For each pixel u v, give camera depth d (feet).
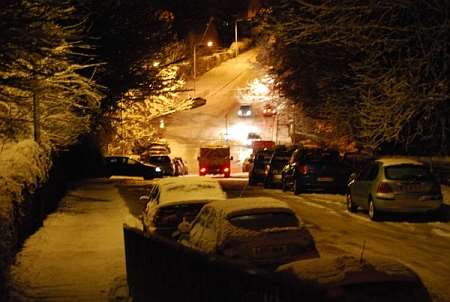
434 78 70.69
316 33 79.20
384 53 75.46
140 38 111.45
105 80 110.11
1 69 39.14
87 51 101.24
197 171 204.74
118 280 39.22
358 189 69.21
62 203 85.25
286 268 22.71
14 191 43.39
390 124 78.84
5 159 51.39
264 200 36.60
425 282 36.91
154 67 116.47
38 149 62.08
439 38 66.69
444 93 69.87
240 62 336.08
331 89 114.93
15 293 34.76
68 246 51.93
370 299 18.90
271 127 247.70
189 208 47.09
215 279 20.52
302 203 82.64
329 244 50.75
